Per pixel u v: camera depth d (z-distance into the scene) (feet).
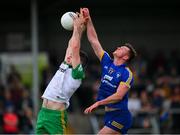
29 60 137.18
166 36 151.53
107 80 62.13
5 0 132.05
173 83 125.08
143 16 151.12
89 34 63.36
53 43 148.05
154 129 108.58
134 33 150.92
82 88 127.34
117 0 148.87
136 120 109.19
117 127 62.75
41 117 58.23
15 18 146.92
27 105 114.83
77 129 115.24
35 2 117.70
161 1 149.59
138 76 129.08
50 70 133.90
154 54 149.79
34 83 113.60
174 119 110.63
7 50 147.23
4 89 118.21
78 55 57.36
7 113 108.37
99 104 59.26
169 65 137.49
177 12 151.33
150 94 118.62
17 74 127.95
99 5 148.66
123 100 62.34
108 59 62.75
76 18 58.34
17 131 107.24
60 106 58.08
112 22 150.30
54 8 139.33
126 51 61.87
